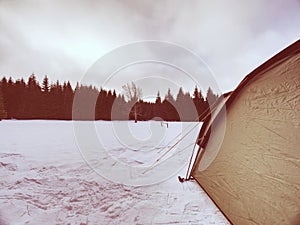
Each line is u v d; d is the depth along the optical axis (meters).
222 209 2.73
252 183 2.24
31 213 2.73
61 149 7.51
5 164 5.22
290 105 1.98
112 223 2.52
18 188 3.66
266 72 2.45
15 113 36.97
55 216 2.67
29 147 7.75
